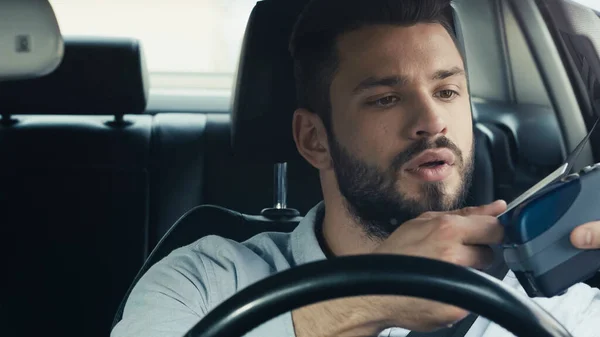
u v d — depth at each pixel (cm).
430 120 135
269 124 191
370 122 138
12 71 147
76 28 324
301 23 153
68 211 267
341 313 95
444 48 140
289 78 188
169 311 150
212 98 304
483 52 246
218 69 324
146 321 150
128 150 272
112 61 266
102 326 263
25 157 271
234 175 269
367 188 140
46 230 266
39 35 147
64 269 265
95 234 266
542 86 222
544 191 88
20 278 263
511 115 234
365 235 146
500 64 238
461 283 67
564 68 212
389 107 139
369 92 139
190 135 276
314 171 245
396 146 136
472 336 140
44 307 263
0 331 261
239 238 187
